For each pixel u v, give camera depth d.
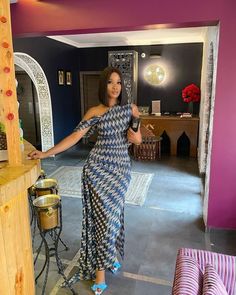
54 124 5.48
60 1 2.47
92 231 1.98
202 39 5.46
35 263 2.25
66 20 2.49
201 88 5.32
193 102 5.75
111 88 1.77
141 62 6.00
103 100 1.80
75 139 1.80
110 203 1.84
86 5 2.42
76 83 6.47
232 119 2.41
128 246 2.49
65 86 5.91
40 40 4.84
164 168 4.88
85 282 2.06
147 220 2.98
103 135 1.81
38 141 6.54
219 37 2.26
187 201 3.47
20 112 6.44
